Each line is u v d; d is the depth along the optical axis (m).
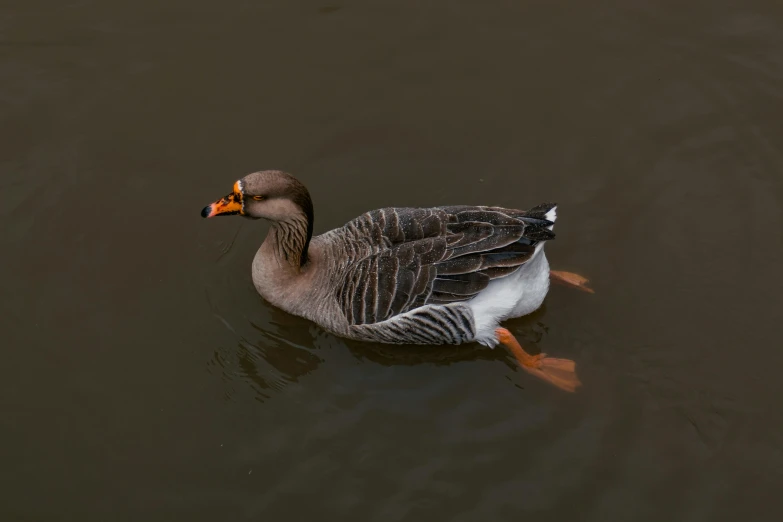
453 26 15.70
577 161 13.80
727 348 11.34
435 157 13.91
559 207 13.23
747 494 9.73
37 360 11.23
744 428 10.37
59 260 12.41
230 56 15.11
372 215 11.42
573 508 9.67
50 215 12.92
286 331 11.80
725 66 14.89
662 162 13.72
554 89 14.74
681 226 12.89
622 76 14.86
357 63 15.09
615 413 10.60
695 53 15.09
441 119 14.38
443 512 9.69
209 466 10.17
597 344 11.49
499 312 11.11
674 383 10.93
